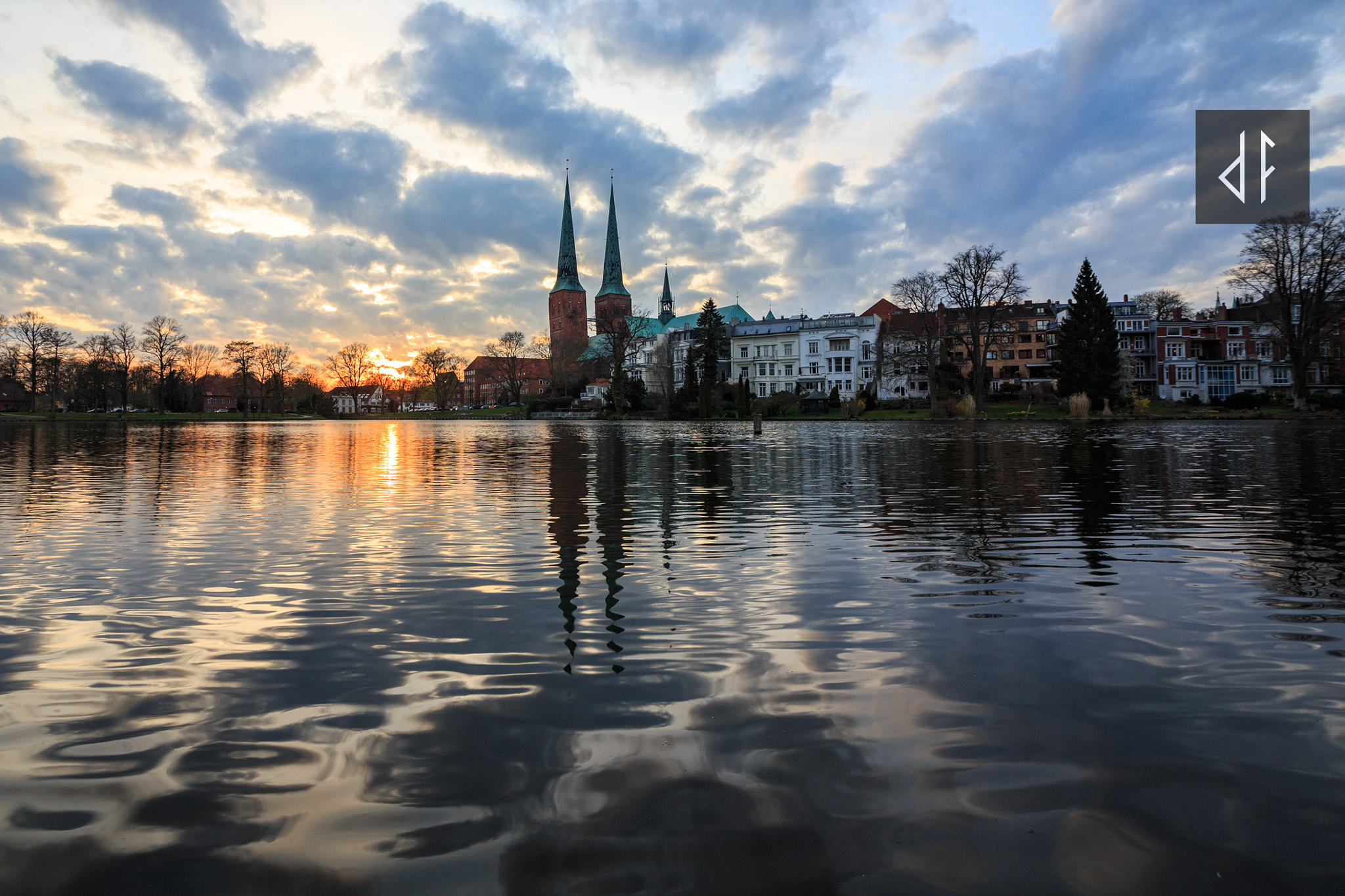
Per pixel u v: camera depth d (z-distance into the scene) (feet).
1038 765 11.25
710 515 37.99
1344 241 181.78
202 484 55.77
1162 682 14.58
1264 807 10.06
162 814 10.07
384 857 9.08
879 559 26.68
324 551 28.76
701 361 350.43
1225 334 320.50
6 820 9.93
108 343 346.54
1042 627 18.33
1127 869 8.76
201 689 14.52
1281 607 20.01
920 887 8.41
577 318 532.32
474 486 53.16
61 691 14.43
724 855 9.04
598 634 17.90
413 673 15.26
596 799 10.34
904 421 210.59
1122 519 35.50
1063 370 235.61
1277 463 65.21
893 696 13.96
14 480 58.49
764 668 15.51
